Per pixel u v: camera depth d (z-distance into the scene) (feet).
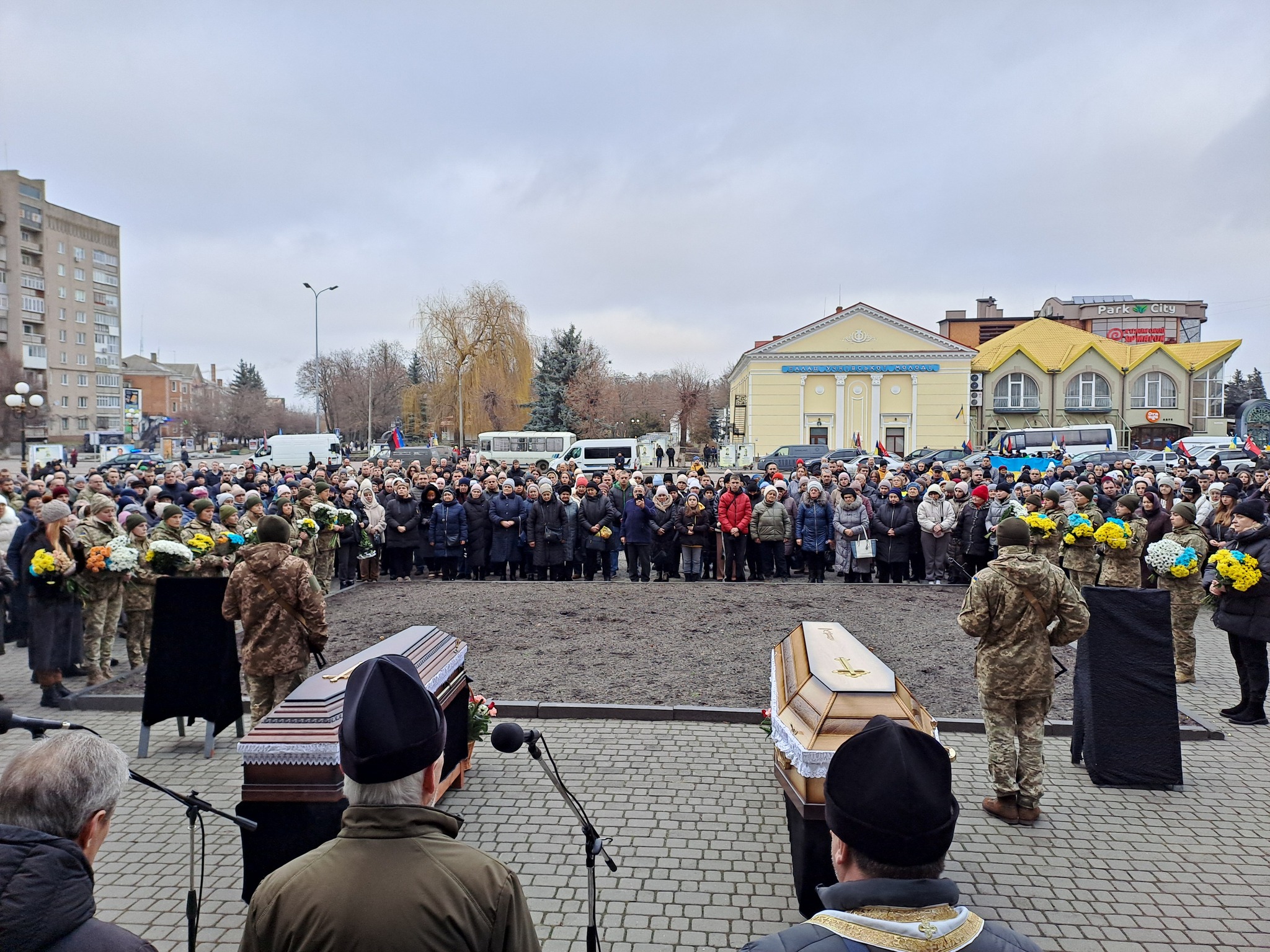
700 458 226.79
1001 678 18.58
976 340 259.60
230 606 21.52
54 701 27.30
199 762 22.58
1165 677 20.62
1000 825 18.53
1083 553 37.04
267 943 6.47
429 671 18.63
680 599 41.78
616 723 25.03
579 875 16.35
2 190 276.00
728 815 18.97
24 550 27.45
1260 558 24.70
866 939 5.45
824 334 176.35
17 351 277.85
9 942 5.99
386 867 6.50
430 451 135.54
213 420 311.47
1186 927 14.55
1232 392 345.10
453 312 161.07
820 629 20.35
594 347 224.53
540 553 48.85
